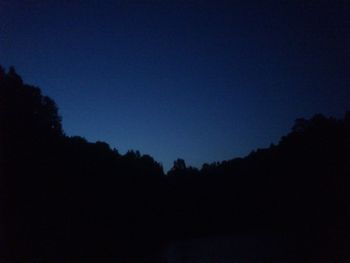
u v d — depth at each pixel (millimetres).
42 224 26031
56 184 30547
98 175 39031
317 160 48844
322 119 50219
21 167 27859
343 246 27375
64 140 37406
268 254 28703
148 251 36344
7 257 21516
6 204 24781
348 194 41938
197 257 31953
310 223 41219
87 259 26891
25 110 32562
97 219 33062
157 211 54812
